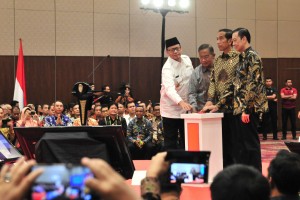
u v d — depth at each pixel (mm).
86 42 14758
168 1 13828
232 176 1401
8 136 7773
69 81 14562
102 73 14922
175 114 5875
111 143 2643
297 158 2154
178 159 1924
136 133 9242
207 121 4410
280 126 16969
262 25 16812
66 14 14555
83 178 915
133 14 15219
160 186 1758
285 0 17000
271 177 2158
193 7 15938
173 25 15711
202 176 1928
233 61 4871
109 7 14984
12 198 890
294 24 17109
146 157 9195
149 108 11844
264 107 4688
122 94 12789
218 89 5000
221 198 1391
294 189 2111
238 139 4773
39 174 898
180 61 6004
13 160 3650
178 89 5984
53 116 9555
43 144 2535
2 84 13914
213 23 16172
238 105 4664
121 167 2766
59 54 14477
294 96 14555
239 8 16516
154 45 15430
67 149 2533
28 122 8234
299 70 17125
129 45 15188
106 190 867
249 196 1367
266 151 11023
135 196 887
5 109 9328
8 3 13992
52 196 908
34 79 14219
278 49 16984
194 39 15945
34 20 14242
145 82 15336
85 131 2604
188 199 3576
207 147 4395
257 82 4629
